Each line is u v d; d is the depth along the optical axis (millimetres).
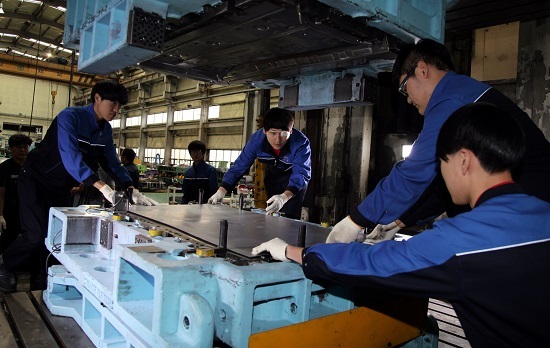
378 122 5137
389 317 1266
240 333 867
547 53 3461
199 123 13148
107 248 1543
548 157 1181
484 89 1170
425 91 1256
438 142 861
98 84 2186
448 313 2096
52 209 1815
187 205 2287
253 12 1405
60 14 11430
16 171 3170
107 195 1915
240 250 1146
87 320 1414
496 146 772
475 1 3146
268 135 2406
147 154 16516
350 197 5047
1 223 2947
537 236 748
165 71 2107
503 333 767
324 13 1391
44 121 18953
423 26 1668
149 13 1375
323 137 5336
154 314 884
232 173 2705
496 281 743
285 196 2316
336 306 1184
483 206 779
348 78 1992
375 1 1446
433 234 789
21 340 1432
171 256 1019
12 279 2195
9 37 14117
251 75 2213
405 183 1182
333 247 922
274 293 986
